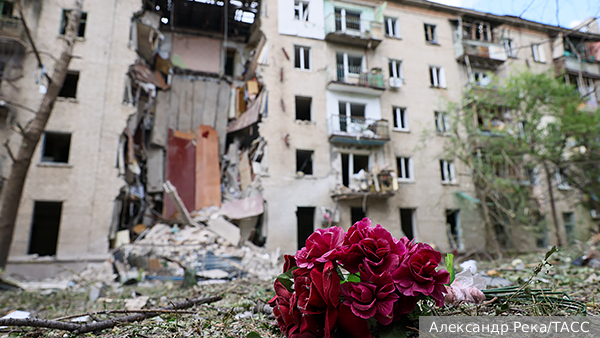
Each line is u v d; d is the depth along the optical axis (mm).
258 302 3668
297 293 1990
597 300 3195
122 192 14406
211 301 3996
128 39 15453
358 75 17734
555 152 16016
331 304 1805
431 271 1881
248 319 3111
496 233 18547
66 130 13742
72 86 16594
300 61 17750
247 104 20188
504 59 20094
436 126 18875
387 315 1758
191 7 21125
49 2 14625
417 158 17938
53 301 7305
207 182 17766
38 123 8492
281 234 15203
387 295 1823
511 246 17984
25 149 8375
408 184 17453
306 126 16828
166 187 14688
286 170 16031
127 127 15039
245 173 18078
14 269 11875
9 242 8031
